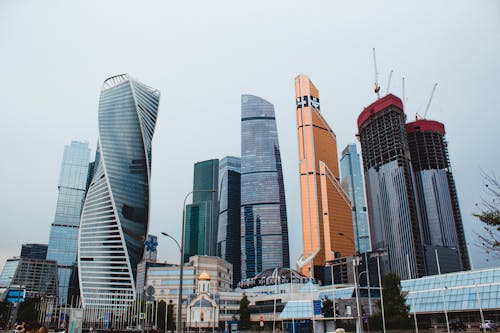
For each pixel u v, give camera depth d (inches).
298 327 4936.0
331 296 5708.7
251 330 6771.7
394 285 4074.8
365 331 4057.6
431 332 4099.4
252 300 7800.2
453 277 4881.9
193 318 6250.0
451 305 4665.4
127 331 5344.5
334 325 4594.0
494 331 3833.7
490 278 4539.9
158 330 4658.0
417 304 4992.6
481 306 4379.9
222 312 7746.1
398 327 3978.8
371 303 4997.5
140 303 7052.2
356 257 2632.9
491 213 821.9
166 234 1996.8
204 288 6663.4
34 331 1139.9
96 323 6835.6
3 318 6259.8
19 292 2974.9
